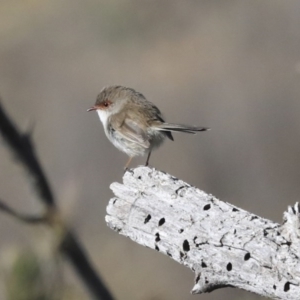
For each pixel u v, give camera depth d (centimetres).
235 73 2305
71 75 2534
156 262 1603
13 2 3009
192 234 554
